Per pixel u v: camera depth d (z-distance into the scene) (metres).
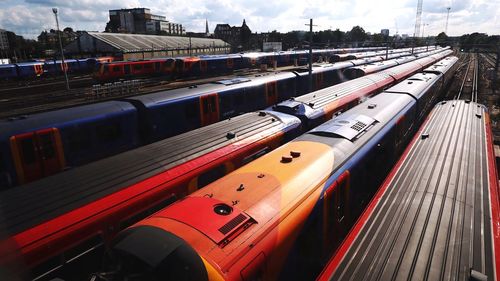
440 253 6.12
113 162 9.55
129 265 5.58
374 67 36.19
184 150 10.57
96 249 7.54
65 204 7.45
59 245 6.88
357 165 10.09
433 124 14.85
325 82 33.06
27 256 6.41
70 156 13.02
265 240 6.34
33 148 11.92
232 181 8.06
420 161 10.39
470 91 42.31
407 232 6.71
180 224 6.14
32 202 7.39
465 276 5.59
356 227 7.01
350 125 12.23
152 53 90.56
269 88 24.06
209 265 5.41
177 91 18.25
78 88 40.25
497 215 7.89
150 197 8.59
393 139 14.32
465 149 11.46
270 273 6.42
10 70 50.03
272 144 13.05
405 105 17.16
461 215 7.33
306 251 7.69
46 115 13.09
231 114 20.58
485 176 9.55
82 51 90.62
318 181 8.41
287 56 70.50
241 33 167.75
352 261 6.03
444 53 88.81
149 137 15.88
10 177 11.44
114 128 14.55
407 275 5.61
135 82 36.22
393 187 8.67
